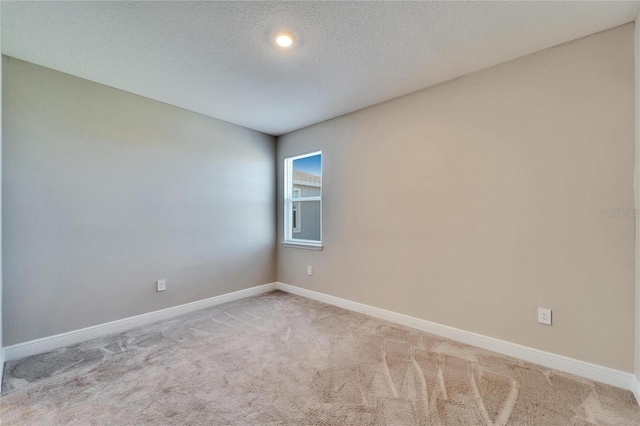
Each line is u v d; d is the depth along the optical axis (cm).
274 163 415
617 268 181
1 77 198
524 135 214
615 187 182
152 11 168
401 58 218
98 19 175
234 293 366
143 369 201
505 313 222
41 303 228
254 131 392
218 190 351
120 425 149
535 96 209
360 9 167
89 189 253
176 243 311
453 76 245
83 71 238
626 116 178
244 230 378
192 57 217
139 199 284
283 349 231
